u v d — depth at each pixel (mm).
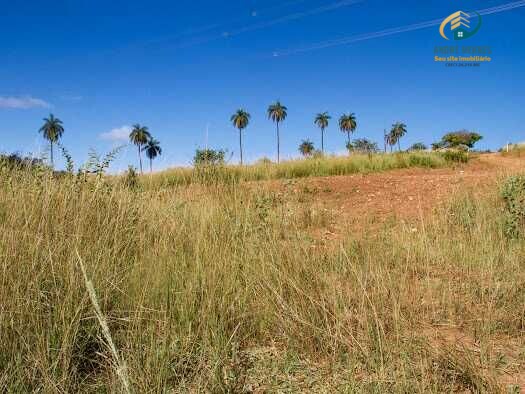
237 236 4234
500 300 3479
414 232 5504
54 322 2570
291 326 2994
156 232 4113
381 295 3312
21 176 4531
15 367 2262
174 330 2785
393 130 71875
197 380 2424
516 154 25641
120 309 2945
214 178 6312
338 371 2586
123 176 5246
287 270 3660
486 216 5934
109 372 2438
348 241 4629
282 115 80938
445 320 3268
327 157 17641
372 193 9570
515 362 2656
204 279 3301
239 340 2943
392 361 2494
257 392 2420
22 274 2770
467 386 2400
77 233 3338
